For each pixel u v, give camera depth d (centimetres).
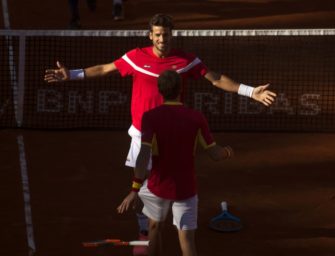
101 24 5891
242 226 2566
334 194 2889
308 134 3706
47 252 2361
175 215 2019
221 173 3114
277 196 2862
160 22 2120
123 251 2370
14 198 2816
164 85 1986
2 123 3778
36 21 5938
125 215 2670
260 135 3678
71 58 4691
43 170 3134
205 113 3988
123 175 3092
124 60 2222
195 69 2214
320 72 4584
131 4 6531
